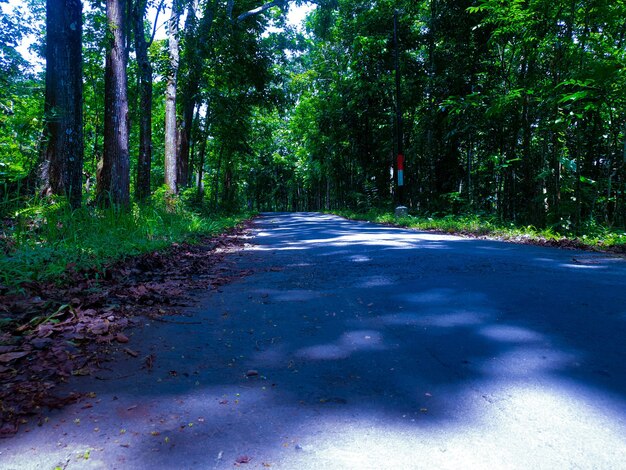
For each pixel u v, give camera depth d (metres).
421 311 3.99
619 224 11.73
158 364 2.84
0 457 1.81
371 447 1.88
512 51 14.82
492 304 4.12
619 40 12.41
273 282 5.51
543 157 13.77
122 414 2.17
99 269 5.36
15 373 2.60
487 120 15.91
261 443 1.92
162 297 4.55
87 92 21.78
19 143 8.81
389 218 19.11
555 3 11.59
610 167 12.29
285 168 58.12
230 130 26.81
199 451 1.86
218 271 6.41
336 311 4.08
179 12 16.02
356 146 29.56
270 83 27.42
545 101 12.47
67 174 8.44
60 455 1.82
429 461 1.77
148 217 10.44
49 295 4.24
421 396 2.35
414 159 22.50
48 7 8.47
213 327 3.65
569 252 7.73
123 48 11.33
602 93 10.62
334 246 9.03
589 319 3.57
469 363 2.78
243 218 25.97
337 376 2.63
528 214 14.02
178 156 23.25
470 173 19.84
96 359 2.88
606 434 1.95
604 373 2.56
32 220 7.05
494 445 1.88
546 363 2.74
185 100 22.28
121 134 11.27
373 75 24.73
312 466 1.74
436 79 19.73
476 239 10.54
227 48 22.36
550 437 1.93
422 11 21.89
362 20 23.78
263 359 2.93
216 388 2.48
